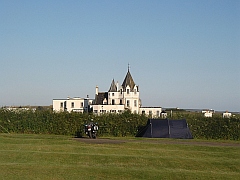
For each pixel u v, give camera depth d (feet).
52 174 70.28
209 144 124.06
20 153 90.33
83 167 76.79
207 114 180.96
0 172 70.59
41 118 173.47
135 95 334.24
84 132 158.20
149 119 155.94
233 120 159.63
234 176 74.43
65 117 171.32
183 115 168.35
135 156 90.02
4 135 145.48
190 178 71.15
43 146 103.35
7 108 184.96
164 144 116.26
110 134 165.48
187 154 97.40
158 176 71.51
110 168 76.74
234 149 109.70
